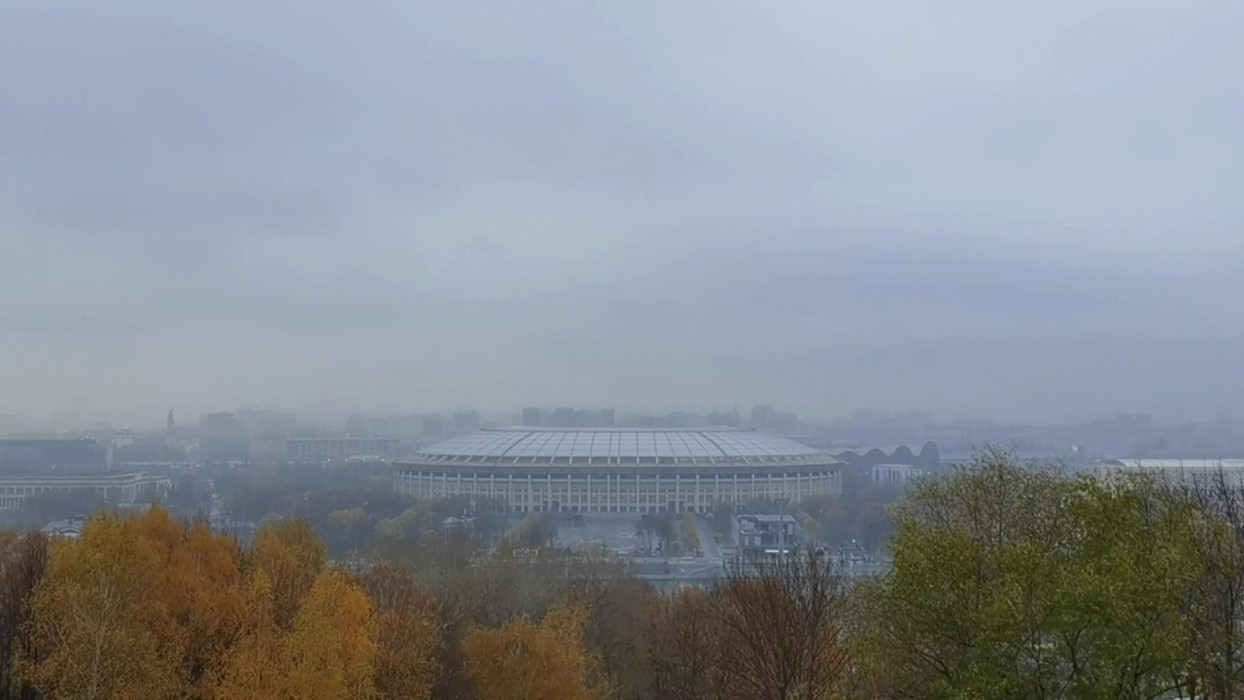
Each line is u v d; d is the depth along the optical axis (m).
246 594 74.88
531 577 125.00
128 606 64.56
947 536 45.59
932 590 43.97
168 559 75.19
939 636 44.06
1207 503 56.81
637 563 163.50
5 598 73.25
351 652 65.81
